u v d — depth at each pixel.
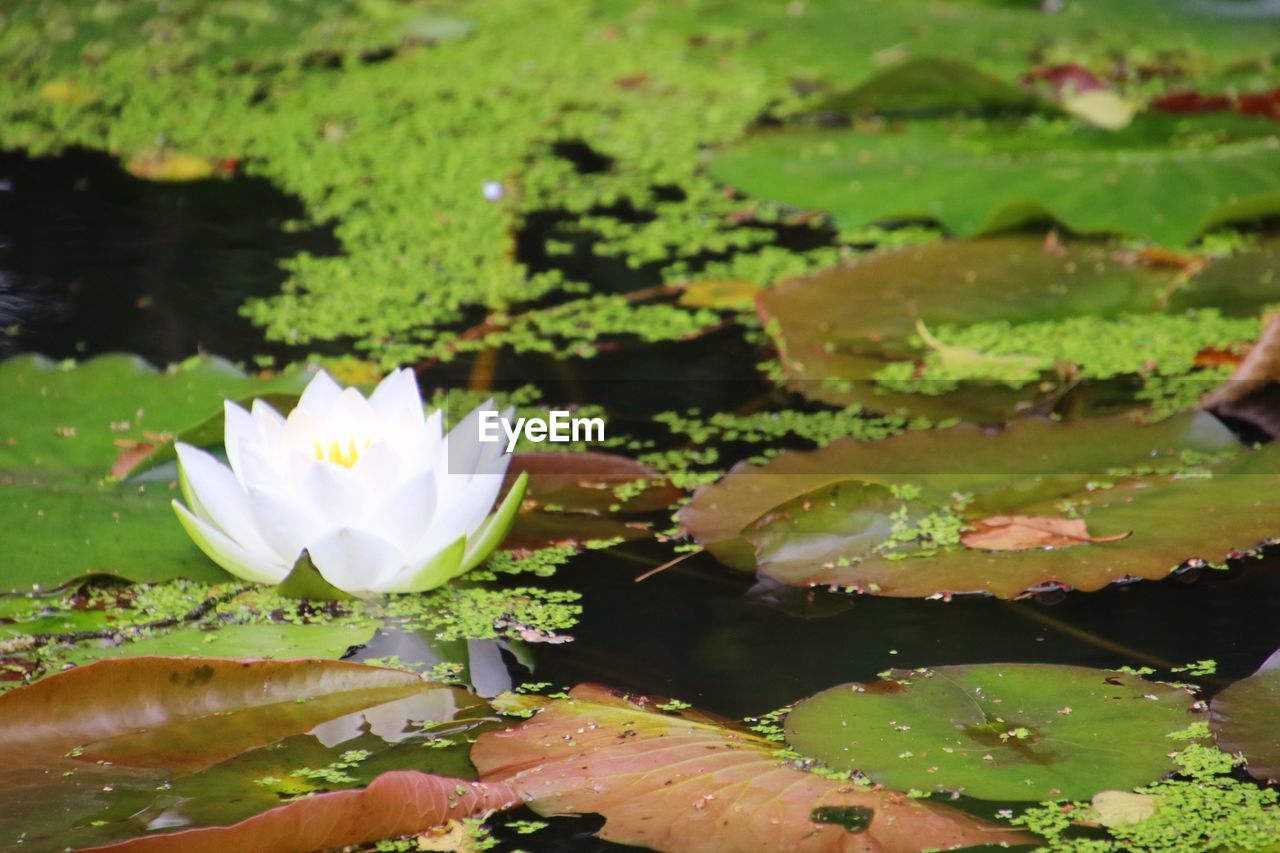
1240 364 2.37
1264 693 2.10
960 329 2.43
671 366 2.42
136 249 2.58
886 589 2.18
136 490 2.23
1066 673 2.12
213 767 2.08
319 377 2.20
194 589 2.19
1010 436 2.27
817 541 2.21
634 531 2.25
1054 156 2.64
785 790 2.06
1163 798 2.06
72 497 2.22
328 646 2.14
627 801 2.06
